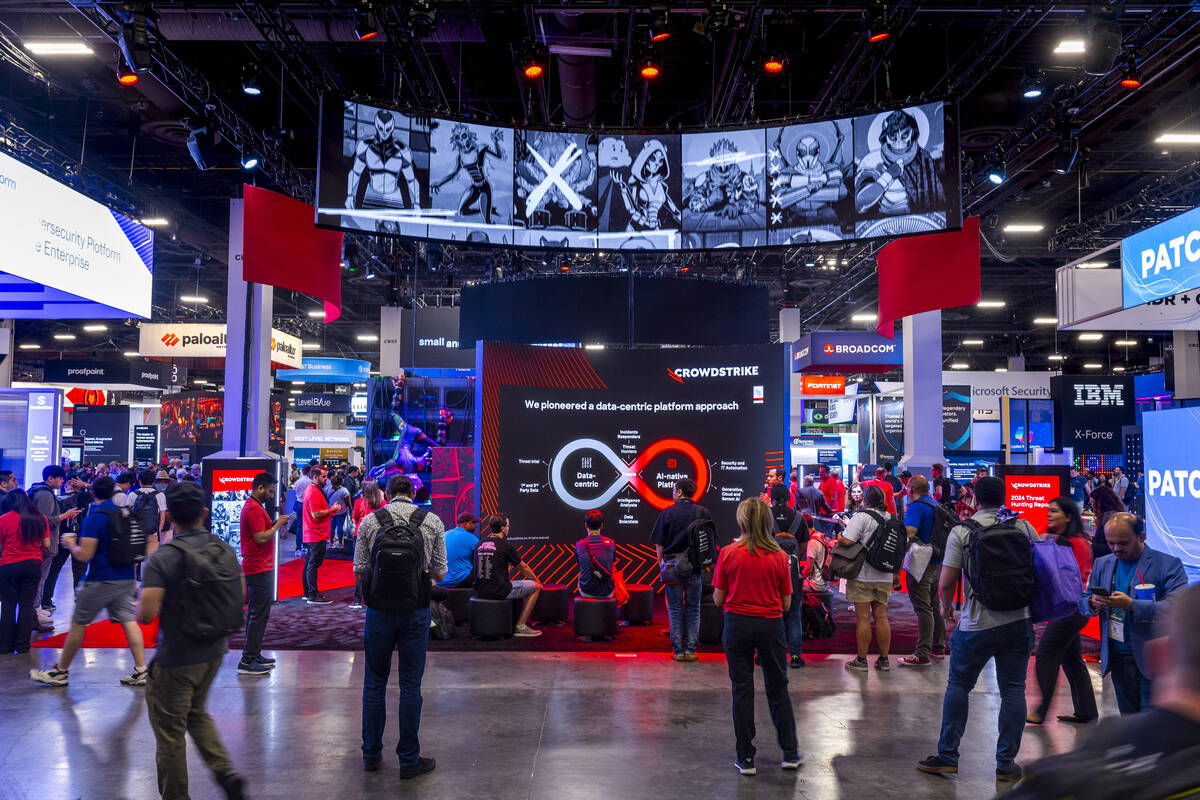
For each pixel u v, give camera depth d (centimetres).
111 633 710
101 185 1546
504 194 796
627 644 695
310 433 2514
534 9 886
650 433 920
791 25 1052
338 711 491
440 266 1953
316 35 986
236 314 1156
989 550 373
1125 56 990
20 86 1317
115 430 2231
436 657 641
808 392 2434
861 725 471
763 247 802
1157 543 545
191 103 1080
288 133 1211
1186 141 1388
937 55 1173
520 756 416
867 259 2047
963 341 3488
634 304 1432
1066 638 457
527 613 732
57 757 409
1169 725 103
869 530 603
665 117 1417
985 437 2053
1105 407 1919
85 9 930
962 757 418
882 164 773
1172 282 795
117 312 952
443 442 1459
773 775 392
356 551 413
